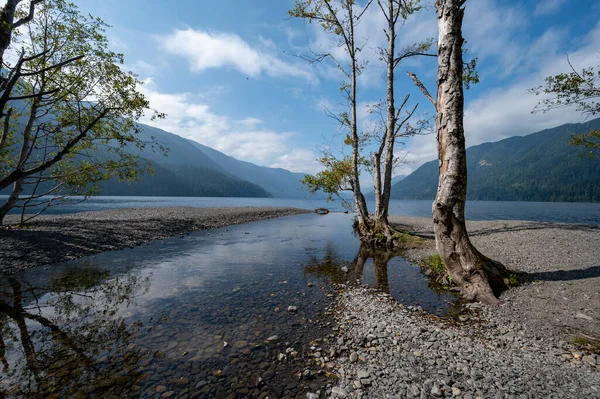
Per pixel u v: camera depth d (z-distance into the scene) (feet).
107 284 32.60
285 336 20.34
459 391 13.53
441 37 29.53
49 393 13.80
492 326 21.38
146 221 82.12
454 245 29.35
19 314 24.04
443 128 29.68
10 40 27.20
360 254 52.80
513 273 31.01
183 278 35.45
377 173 67.15
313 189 80.38
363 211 68.33
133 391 14.01
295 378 15.29
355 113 64.54
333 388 14.28
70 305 26.17
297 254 52.13
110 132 47.19
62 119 44.42
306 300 28.19
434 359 16.70
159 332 20.77
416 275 37.96
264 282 34.30
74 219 77.05
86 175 56.39
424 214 191.83
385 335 20.12
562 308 22.95
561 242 46.29
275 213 155.43
